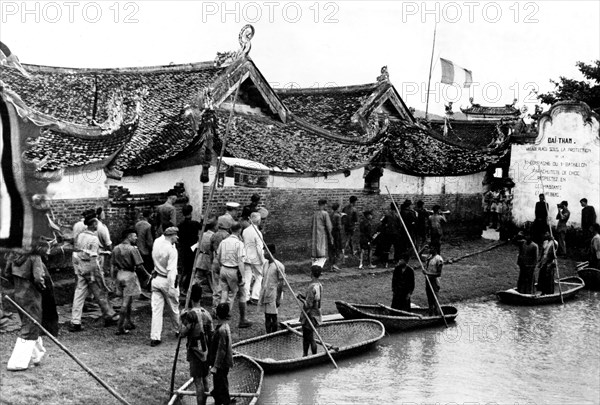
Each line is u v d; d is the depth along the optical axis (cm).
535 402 1251
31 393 1032
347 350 1432
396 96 3153
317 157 2419
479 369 1425
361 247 2248
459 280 2225
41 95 2272
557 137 2870
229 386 1195
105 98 2392
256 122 2488
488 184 3164
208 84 2417
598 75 3962
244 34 2491
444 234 2930
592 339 1680
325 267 2202
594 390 1323
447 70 3716
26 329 1126
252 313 1648
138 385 1130
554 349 1588
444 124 4362
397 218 2294
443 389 1297
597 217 2794
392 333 1650
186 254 1680
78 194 1666
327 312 1719
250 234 1698
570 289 2173
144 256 1659
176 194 1998
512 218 2981
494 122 4350
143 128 2117
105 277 1714
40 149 1573
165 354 1285
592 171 2800
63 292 1538
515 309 1969
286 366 1317
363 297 1872
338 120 3003
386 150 2592
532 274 2045
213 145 2042
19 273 1111
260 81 2509
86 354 1238
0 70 2259
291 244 2314
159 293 1336
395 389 1283
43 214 664
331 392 1249
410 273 1719
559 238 2742
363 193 2580
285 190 2291
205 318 1071
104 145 1723
